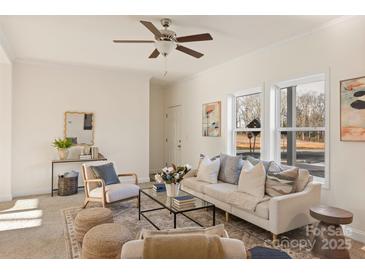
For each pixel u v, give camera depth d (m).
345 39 2.83
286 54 3.54
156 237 1.12
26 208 3.78
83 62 4.69
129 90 5.65
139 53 4.14
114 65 4.90
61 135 4.92
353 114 2.75
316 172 3.33
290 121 3.71
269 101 3.83
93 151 4.97
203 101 5.41
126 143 5.64
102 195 3.44
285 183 2.88
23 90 4.56
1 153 4.19
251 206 2.83
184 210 2.67
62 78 4.93
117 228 2.21
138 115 5.78
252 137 4.35
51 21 2.89
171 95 6.78
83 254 2.06
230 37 3.41
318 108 3.33
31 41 3.55
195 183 3.89
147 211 3.41
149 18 2.81
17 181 4.53
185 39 2.72
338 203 2.91
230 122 4.74
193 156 5.77
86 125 5.17
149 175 6.50
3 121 4.20
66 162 4.80
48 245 2.56
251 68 4.15
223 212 3.68
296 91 3.63
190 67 5.05
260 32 3.23
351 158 2.79
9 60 4.06
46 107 4.78
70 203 4.05
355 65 2.74
